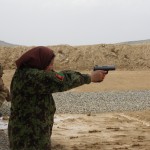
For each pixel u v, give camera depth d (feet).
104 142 33.76
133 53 170.60
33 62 12.92
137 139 35.06
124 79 108.27
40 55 13.05
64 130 39.83
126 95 77.20
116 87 93.15
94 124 43.86
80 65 163.32
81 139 35.06
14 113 13.07
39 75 12.53
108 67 13.05
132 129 40.40
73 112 54.54
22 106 12.89
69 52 167.73
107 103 64.28
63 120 46.80
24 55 13.10
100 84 96.78
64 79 12.46
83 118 48.70
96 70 12.99
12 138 13.00
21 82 12.82
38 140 12.84
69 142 33.65
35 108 12.86
